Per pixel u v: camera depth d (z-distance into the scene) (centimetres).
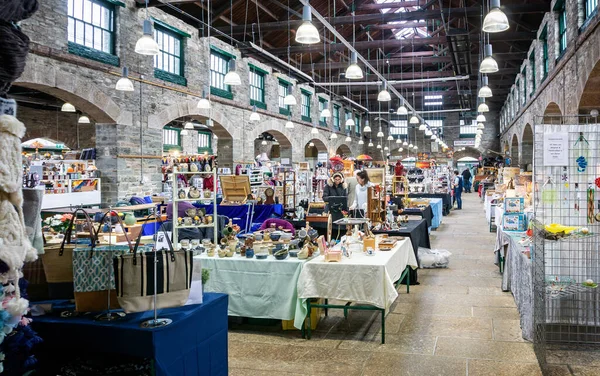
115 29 1038
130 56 1069
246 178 920
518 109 1994
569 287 402
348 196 738
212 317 285
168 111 1205
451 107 3362
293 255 465
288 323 462
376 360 387
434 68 2827
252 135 1650
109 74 1012
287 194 1005
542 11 1145
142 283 242
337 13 1656
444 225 1332
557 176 421
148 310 250
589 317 421
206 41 1359
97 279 255
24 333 195
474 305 540
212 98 1385
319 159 1738
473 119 3359
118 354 248
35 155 1343
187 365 257
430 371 364
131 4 1069
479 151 3366
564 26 1045
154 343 230
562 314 420
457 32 1316
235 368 374
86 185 980
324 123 2427
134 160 1088
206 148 2373
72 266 267
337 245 493
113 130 1037
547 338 423
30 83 839
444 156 3188
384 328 424
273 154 2823
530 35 1380
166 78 1201
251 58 1627
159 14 1163
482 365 374
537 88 1362
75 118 1688
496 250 735
